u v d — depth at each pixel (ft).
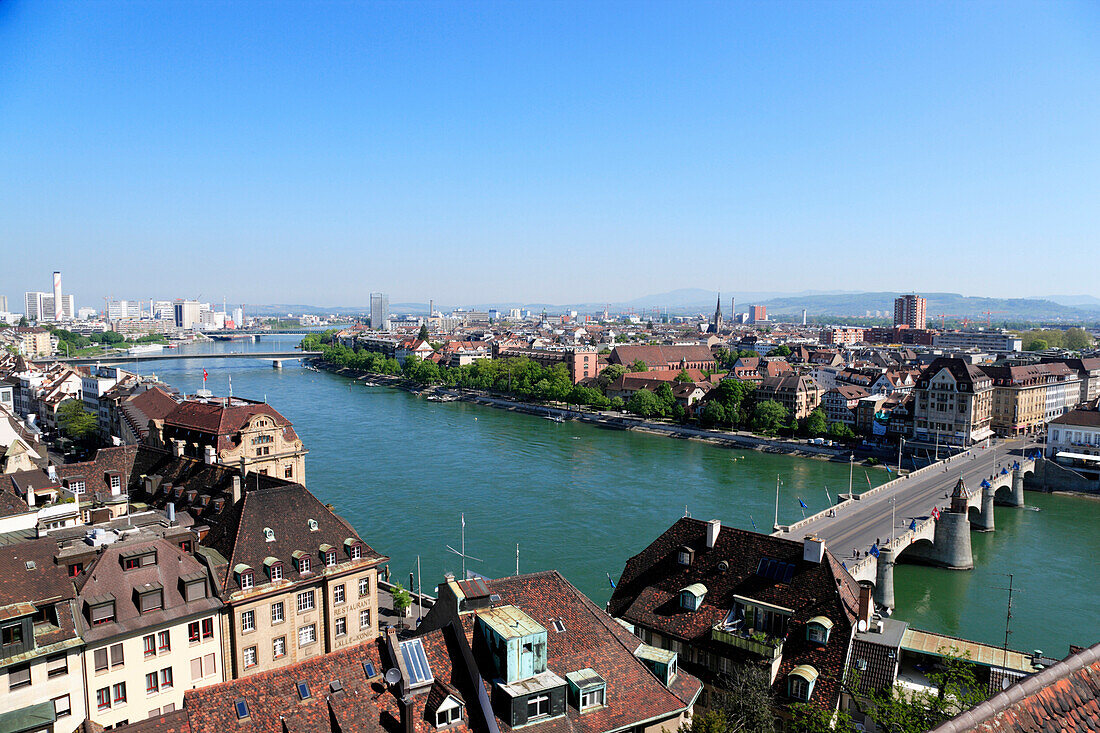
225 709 146.41
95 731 148.25
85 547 218.38
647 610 242.58
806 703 199.72
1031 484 654.94
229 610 239.30
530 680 160.86
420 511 508.12
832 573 220.84
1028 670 237.45
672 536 258.16
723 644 219.61
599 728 161.48
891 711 181.98
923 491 533.96
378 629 287.48
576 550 435.94
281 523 269.44
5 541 236.22
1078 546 485.56
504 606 176.24
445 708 152.05
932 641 264.52
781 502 556.51
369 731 147.95
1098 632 351.87
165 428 504.02
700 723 165.48
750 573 233.76
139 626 211.41
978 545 488.85
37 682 189.88
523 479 609.01
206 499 315.17
